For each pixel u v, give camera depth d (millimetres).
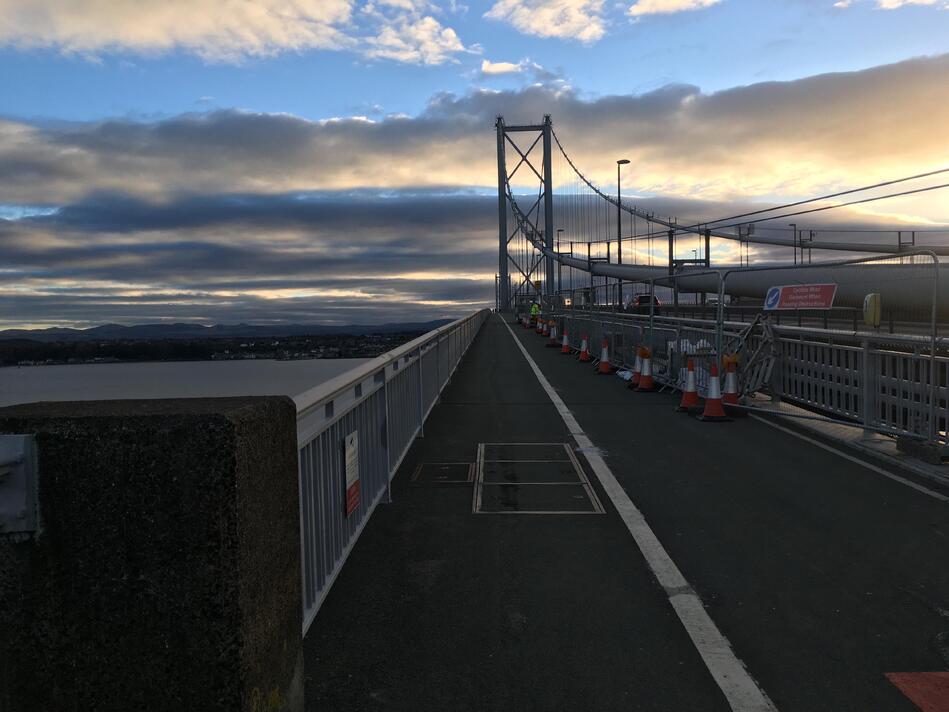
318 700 2908
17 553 1818
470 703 2889
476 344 27984
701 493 6129
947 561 4488
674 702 2883
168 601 1823
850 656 3262
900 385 7660
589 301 23344
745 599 3910
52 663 1847
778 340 10562
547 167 87812
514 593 3994
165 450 1800
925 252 7332
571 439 8578
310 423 3441
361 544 4812
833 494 6082
